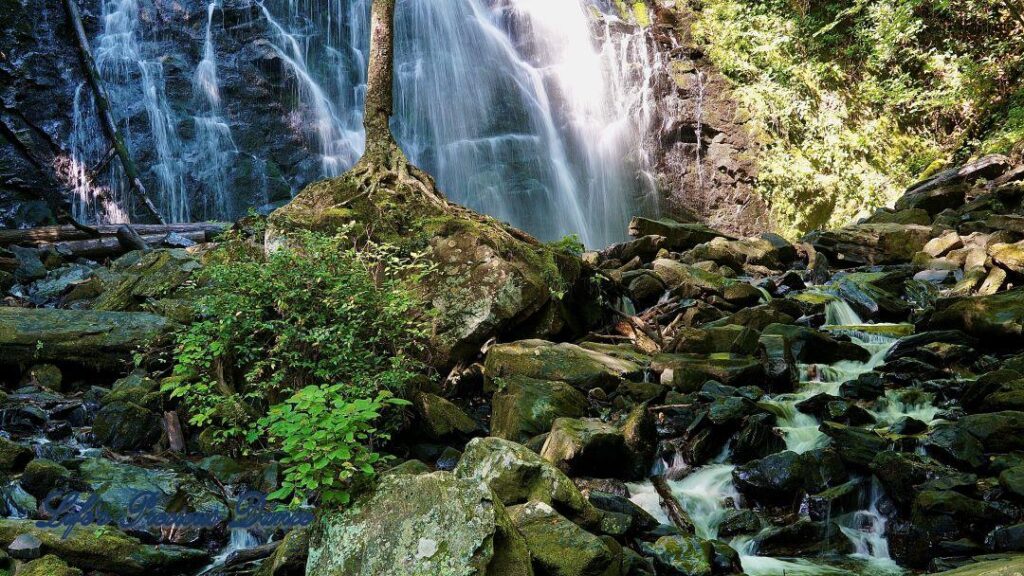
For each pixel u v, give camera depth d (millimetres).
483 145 16844
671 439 5695
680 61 17391
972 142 15164
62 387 6660
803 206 15953
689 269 8820
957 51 16719
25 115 12406
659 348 7559
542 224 16828
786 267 9859
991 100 15914
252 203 14328
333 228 7602
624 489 5035
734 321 7492
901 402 5809
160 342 6762
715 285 8492
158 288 7805
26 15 12805
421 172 8398
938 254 9195
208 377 6129
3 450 5230
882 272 8766
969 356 6266
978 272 8078
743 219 16297
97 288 8570
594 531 4473
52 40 13078
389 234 7613
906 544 4484
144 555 4426
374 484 3912
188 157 14055
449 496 3707
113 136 13055
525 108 17484
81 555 4297
